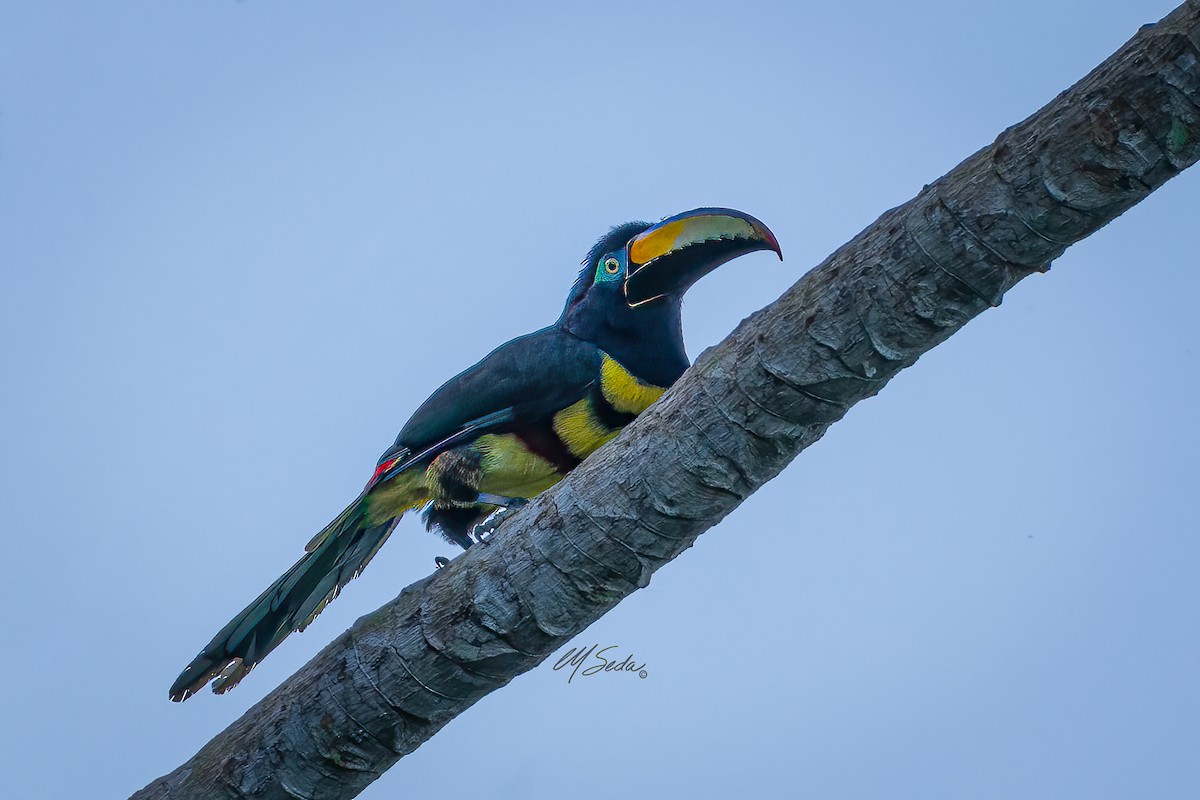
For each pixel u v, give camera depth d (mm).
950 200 7516
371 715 9016
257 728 9375
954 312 7648
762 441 8180
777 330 7984
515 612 8711
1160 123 7020
